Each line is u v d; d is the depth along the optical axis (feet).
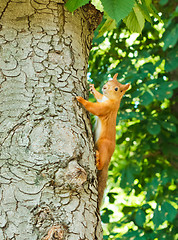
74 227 5.93
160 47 18.22
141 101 14.87
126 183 16.26
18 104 6.45
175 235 15.94
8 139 6.15
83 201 6.26
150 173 17.74
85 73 7.61
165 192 16.69
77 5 6.90
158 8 18.53
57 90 6.80
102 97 8.09
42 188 5.93
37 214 5.77
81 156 6.46
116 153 21.12
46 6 7.36
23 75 6.70
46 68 6.89
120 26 18.31
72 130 6.51
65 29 7.44
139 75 15.56
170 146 17.34
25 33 7.02
